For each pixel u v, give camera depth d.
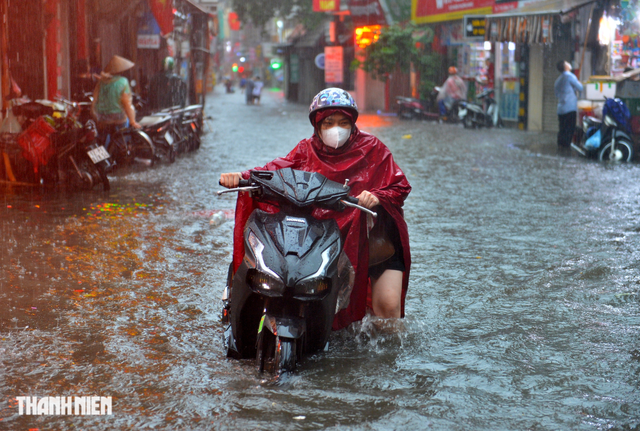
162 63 17.36
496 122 23.33
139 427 3.12
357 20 33.41
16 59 12.18
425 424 3.17
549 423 3.18
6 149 9.91
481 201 9.14
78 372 3.71
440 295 5.18
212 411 3.27
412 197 9.48
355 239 4.10
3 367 3.76
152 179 10.98
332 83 36.31
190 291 5.21
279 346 3.61
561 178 11.23
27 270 5.70
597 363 3.88
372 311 4.46
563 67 16.17
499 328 4.47
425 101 27.20
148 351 4.02
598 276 5.62
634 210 8.44
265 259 3.58
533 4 20.31
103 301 4.94
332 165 4.18
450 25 27.41
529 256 6.29
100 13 15.22
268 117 28.55
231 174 3.91
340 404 3.36
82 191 9.68
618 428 3.14
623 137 13.54
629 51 16.80
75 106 11.75
